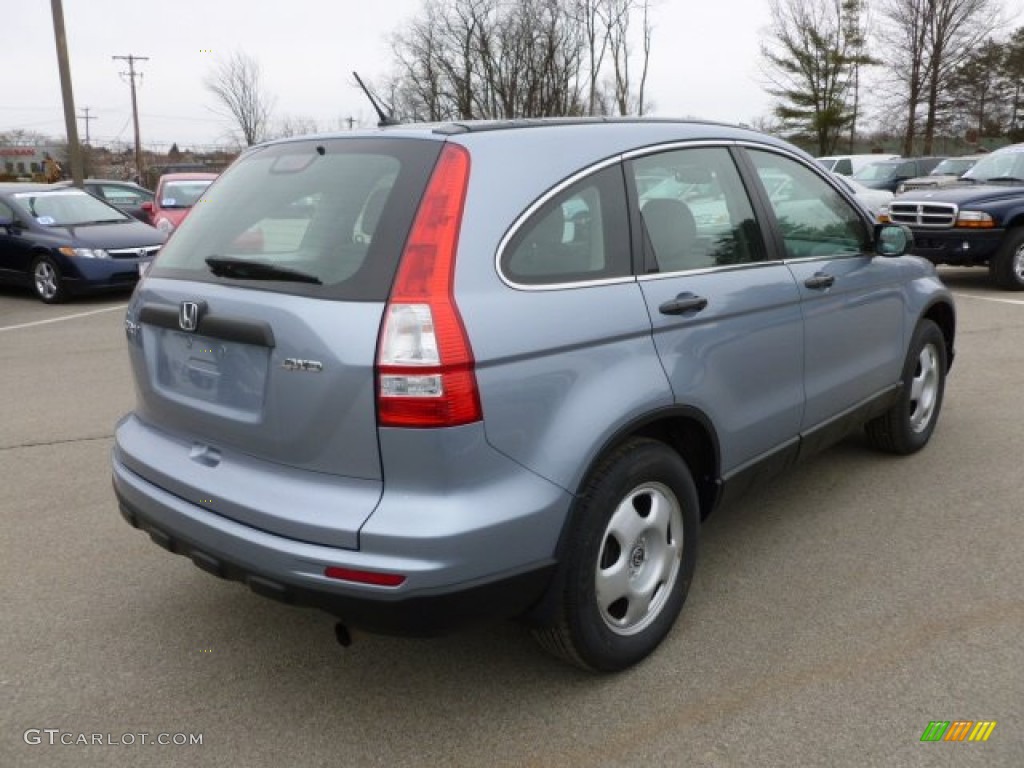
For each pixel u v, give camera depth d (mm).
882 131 41875
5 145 76688
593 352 2797
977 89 40125
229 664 3232
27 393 7051
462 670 3162
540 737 2783
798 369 3773
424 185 2625
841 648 3205
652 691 2996
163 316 3016
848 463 5062
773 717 2836
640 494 3014
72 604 3664
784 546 4047
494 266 2604
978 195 11148
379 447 2471
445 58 35688
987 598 3527
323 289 2586
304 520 2539
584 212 2910
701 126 3559
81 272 11875
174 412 3062
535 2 32938
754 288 3473
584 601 2826
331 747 2768
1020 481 4719
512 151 2791
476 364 2484
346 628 2787
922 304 4828
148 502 3020
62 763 2707
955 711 2838
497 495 2553
